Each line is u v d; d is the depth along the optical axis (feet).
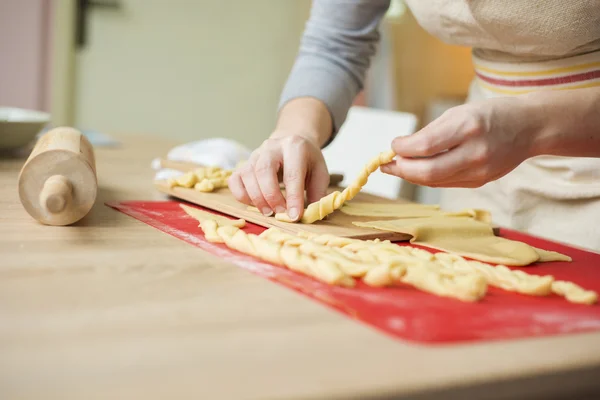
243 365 1.37
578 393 1.52
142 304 1.72
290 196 2.85
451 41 3.70
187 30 10.16
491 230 2.94
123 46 9.73
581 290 2.02
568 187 3.50
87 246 2.29
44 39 9.16
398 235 2.78
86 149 2.78
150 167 4.54
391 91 10.05
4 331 1.48
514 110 2.41
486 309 1.86
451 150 2.42
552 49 3.24
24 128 4.21
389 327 1.65
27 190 2.50
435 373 1.38
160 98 10.21
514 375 1.42
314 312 1.75
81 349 1.40
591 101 2.47
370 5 4.07
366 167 2.71
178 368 1.33
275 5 10.76
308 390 1.26
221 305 1.76
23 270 1.96
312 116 3.71
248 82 10.87
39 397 1.18
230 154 4.49
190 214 3.03
